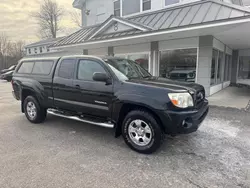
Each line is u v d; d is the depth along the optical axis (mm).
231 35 8570
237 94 9867
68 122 5305
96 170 2879
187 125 3189
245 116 5777
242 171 2842
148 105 3244
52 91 4660
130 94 3439
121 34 9539
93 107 3990
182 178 2682
